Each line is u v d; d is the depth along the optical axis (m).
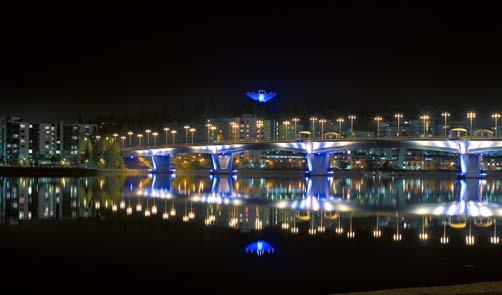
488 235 58.12
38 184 151.75
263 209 84.50
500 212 83.12
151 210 80.94
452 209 87.81
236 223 66.38
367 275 40.16
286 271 41.38
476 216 76.94
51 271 41.34
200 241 53.19
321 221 69.31
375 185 168.25
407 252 48.19
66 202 93.44
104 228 61.28
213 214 76.25
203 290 36.62
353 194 124.12
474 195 124.00
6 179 182.00
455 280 38.72
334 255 46.91
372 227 63.84
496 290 32.75
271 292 36.16
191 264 43.50
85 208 83.12
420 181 199.75
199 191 129.75
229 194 119.62
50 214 74.56
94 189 131.88
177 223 66.00
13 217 70.94
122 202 94.56
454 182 190.62
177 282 38.53
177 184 164.12
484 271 41.25
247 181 189.75
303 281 38.59
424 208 89.19
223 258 45.59
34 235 56.16
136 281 38.75
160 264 43.44
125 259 45.16
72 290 36.72
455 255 47.03
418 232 60.16
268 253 47.66
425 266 42.81
